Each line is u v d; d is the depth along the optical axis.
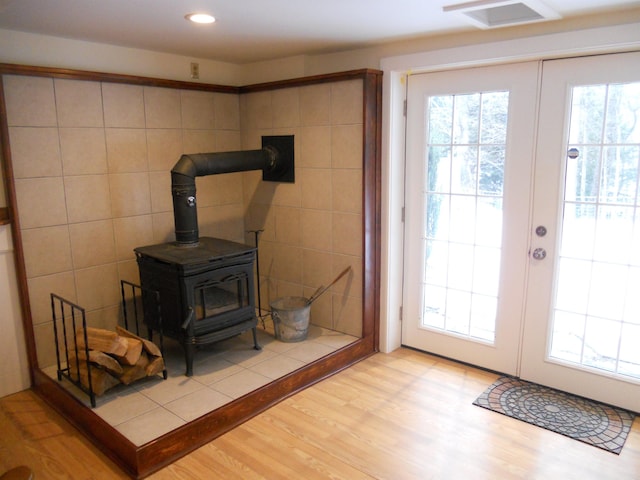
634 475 2.22
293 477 2.23
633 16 2.34
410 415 2.73
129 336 2.90
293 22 2.63
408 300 3.56
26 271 2.91
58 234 3.02
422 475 2.24
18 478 1.40
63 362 3.13
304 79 3.41
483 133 3.02
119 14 2.45
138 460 2.21
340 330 3.62
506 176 2.96
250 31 2.83
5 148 2.74
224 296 3.11
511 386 3.03
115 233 3.29
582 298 2.80
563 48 2.53
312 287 3.73
